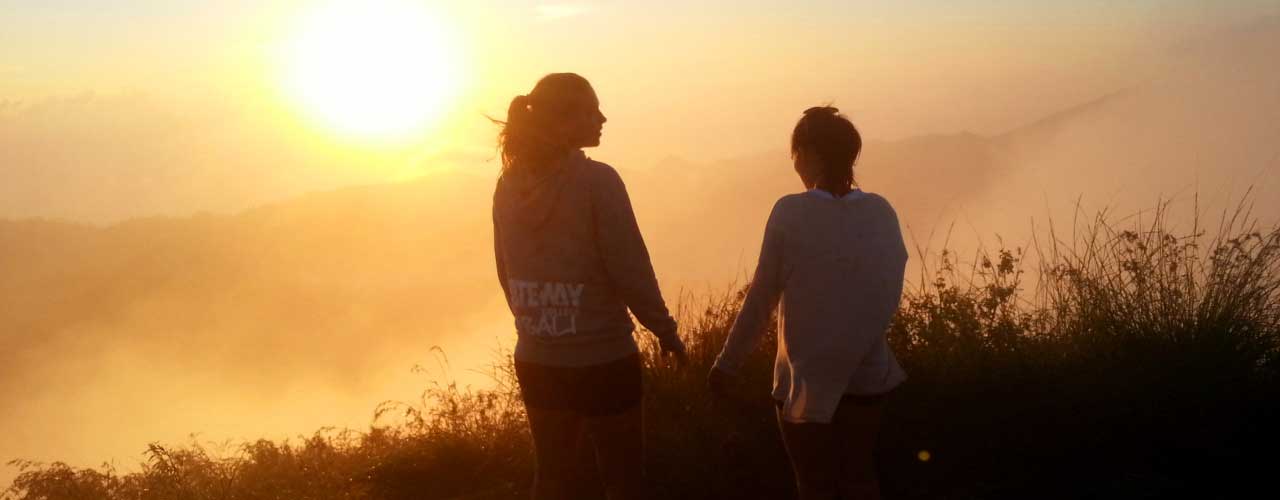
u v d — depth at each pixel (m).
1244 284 4.44
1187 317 4.42
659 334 2.88
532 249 2.82
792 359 2.80
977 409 4.14
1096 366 4.27
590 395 2.84
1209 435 3.87
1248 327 4.37
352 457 5.04
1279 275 4.48
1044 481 3.74
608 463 2.98
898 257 2.81
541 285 2.81
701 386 4.67
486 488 4.37
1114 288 4.66
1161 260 4.66
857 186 2.90
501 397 5.08
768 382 4.52
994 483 3.75
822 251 2.75
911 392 4.26
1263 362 4.33
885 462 3.95
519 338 2.95
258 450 5.34
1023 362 4.34
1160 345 4.32
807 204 2.80
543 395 2.88
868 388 2.80
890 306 2.77
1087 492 3.62
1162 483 3.62
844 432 2.84
